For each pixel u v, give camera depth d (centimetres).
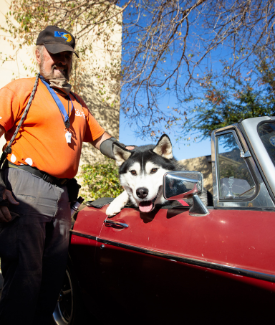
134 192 189
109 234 189
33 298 182
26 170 189
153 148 246
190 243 136
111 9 727
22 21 639
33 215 184
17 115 186
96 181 684
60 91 209
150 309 150
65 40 206
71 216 233
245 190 138
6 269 188
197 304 125
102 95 793
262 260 109
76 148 209
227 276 116
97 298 196
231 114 756
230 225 129
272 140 141
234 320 112
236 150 146
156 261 146
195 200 145
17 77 679
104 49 743
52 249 204
